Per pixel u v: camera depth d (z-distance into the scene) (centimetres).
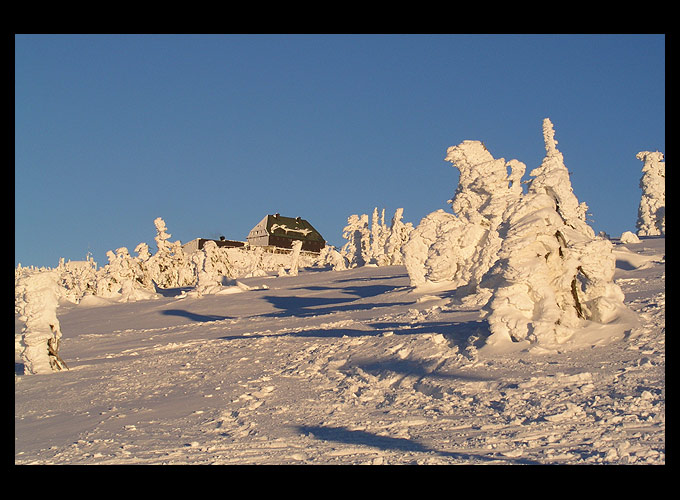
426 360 1936
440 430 1264
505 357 1798
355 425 1384
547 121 5353
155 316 6062
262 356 2594
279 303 5856
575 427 1164
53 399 2156
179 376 2389
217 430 1459
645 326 1816
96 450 1318
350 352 2314
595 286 1922
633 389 1357
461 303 3284
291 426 1437
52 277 2809
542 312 1881
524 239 1919
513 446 1077
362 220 10750
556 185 2103
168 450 1252
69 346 4131
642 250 4572
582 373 1509
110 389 2253
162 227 10450
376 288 5722
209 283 7331
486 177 4169
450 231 4209
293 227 16612
